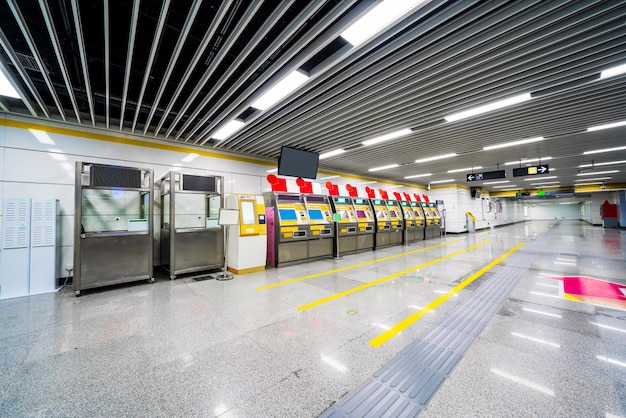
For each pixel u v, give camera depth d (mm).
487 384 1653
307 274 4879
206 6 3008
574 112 4246
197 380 1729
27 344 2219
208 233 5039
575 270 4980
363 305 3162
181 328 2527
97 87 4062
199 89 3457
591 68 2955
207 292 3736
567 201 32906
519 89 3475
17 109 4039
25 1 2691
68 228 4418
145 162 5309
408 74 3129
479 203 17484
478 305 3135
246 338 2318
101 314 2893
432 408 1453
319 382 1697
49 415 1426
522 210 34500
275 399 1541
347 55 2672
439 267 5438
